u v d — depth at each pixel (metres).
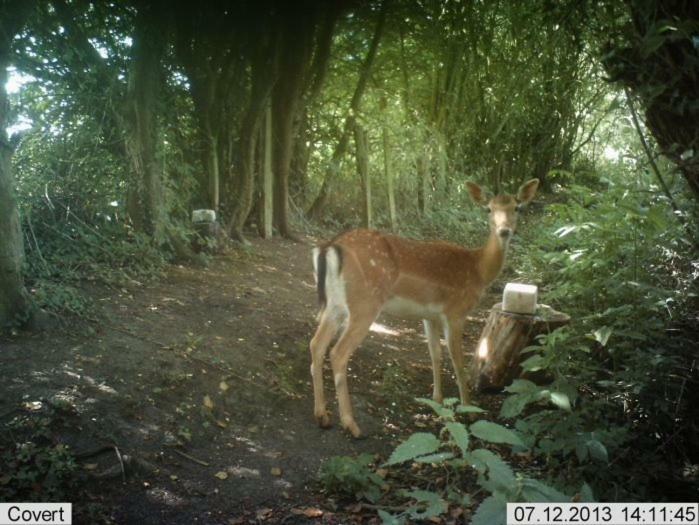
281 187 5.54
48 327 2.67
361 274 2.61
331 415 2.63
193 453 2.21
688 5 1.83
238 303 3.49
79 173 3.81
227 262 4.33
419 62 7.10
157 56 3.92
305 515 1.97
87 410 2.21
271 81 4.98
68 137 3.82
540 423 2.28
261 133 5.32
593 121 9.39
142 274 3.58
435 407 1.75
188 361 2.68
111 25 4.14
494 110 7.44
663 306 2.66
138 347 2.68
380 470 2.26
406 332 3.80
